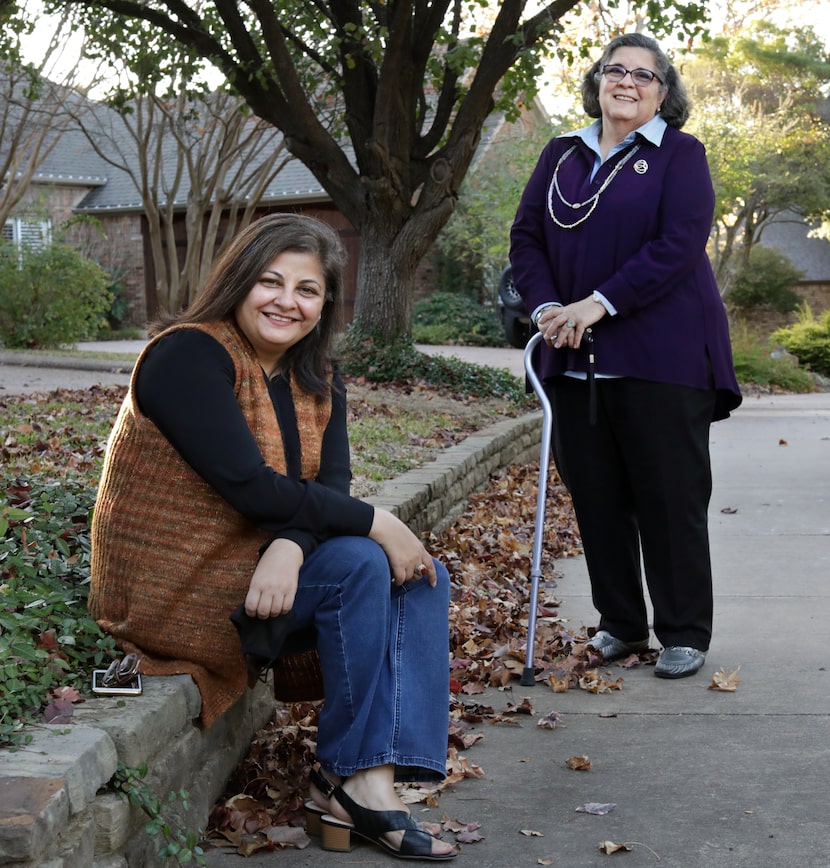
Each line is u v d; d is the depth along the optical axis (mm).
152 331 2518
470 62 10094
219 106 14789
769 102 26953
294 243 2414
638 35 3572
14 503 3549
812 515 6582
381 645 2354
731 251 28359
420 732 2383
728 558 5484
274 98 10750
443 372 10617
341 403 2705
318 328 2594
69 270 15320
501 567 5113
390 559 2418
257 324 2418
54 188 23766
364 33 9836
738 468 8688
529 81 10531
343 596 2344
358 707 2354
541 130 21266
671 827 2504
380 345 10930
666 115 3625
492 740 3107
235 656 2416
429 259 23984
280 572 2299
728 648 3949
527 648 3594
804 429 11711
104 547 2404
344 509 2391
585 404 3662
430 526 5406
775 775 2791
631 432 3582
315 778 2459
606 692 3512
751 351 21047
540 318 3604
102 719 2047
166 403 2318
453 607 4254
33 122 15367
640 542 3895
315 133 10688
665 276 3455
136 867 2029
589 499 3742
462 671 3650
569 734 3141
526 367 3684
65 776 1765
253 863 2344
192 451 2311
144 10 10367
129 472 2373
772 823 2508
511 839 2461
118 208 23984
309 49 11195
